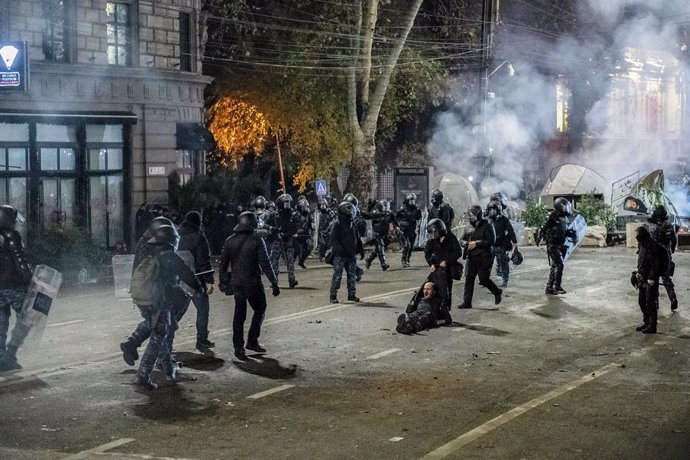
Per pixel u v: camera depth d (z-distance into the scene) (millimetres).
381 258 27469
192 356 14656
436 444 9703
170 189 35375
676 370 13664
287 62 43281
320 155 45875
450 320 17609
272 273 14688
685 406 11383
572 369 13758
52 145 31031
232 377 13156
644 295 17312
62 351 15250
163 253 12547
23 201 30078
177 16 35969
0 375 13133
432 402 11617
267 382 12828
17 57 27688
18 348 14492
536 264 29094
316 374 13344
